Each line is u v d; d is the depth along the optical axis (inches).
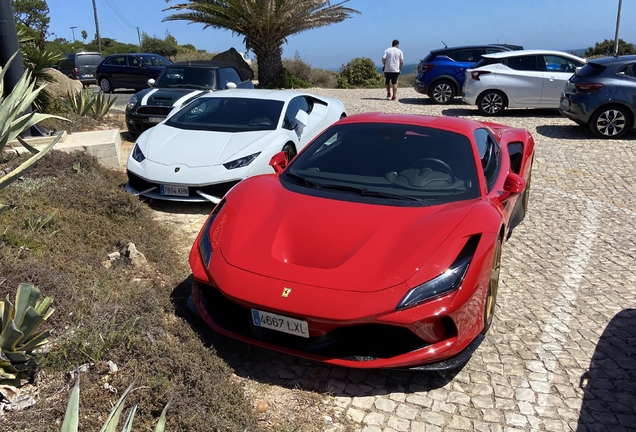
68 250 159.6
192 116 272.4
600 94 410.6
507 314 156.3
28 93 137.9
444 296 113.7
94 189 210.1
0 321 104.5
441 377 125.7
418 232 126.3
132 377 108.1
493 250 127.1
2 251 144.1
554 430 109.4
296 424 107.6
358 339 116.3
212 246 132.9
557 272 186.1
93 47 2319.1
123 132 407.8
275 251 125.3
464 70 600.1
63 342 114.1
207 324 130.2
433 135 167.5
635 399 119.6
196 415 99.3
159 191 228.8
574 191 285.9
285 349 118.9
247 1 765.3
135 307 130.6
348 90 826.8
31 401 99.9
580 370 129.9
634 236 221.5
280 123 263.6
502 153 189.8
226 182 224.2
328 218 134.1
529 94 520.1
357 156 162.7
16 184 207.6
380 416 111.7
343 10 820.0
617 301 165.6
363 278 115.6
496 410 115.0
